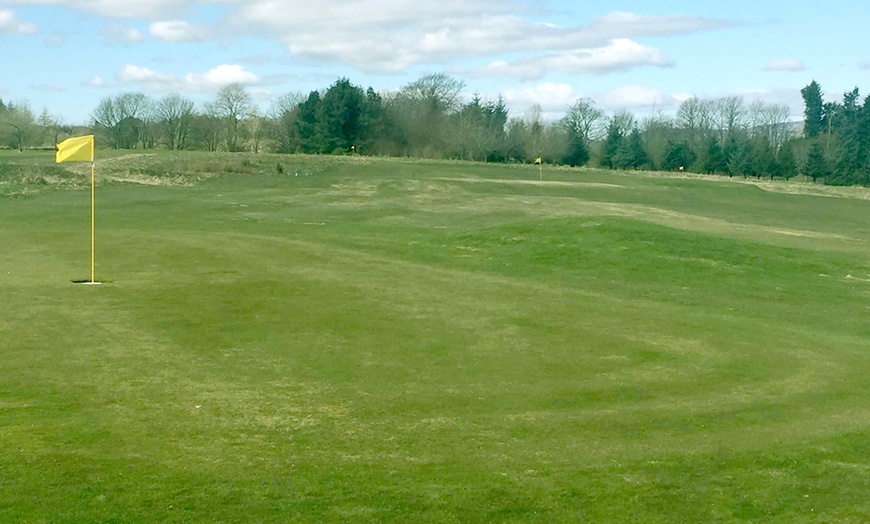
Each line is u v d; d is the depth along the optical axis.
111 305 18.41
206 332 16.14
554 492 8.70
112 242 29.45
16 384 12.18
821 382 14.20
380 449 9.88
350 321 17.72
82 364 13.46
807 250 32.34
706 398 12.80
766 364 15.42
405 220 43.59
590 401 12.38
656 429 11.02
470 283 24.03
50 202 47.31
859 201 70.62
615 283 25.72
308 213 46.03
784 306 23.08
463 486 8.77
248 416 11.02
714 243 31.48
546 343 16.39
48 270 23.12
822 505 8.57
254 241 31.28
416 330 17.11
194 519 7.78
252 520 7.81
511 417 11.39
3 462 8.97
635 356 15.57
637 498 8.61
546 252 30.52
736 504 8.54
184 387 12.33
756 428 11.18
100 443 9.70
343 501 8.30
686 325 18.97
